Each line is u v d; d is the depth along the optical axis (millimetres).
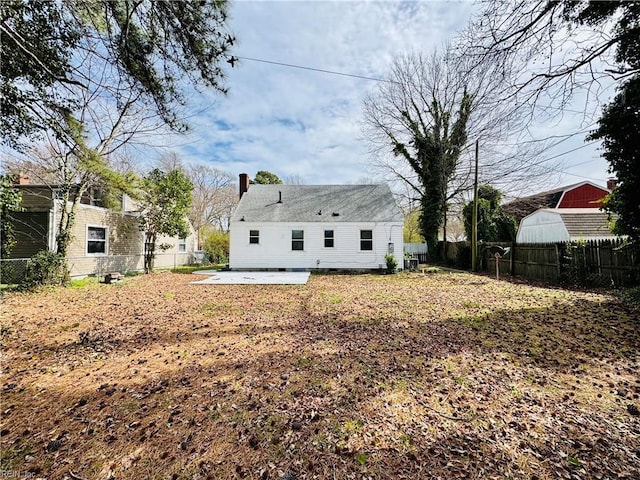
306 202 17547
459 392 3135
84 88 4656
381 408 2852
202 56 3830
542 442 2359
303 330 5352
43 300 7953
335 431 2514
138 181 10984
